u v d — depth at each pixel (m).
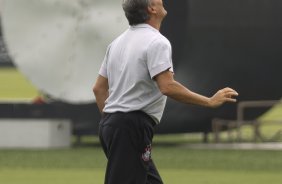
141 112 27.27
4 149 73.94
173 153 69.81
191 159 64.88
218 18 72.69
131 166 27.27
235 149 73.88
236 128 82.00
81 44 75.31
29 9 76.12
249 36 74.31
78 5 75.25
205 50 72.75
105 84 28.86
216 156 67.38
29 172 56.34
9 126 75.75
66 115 76.50
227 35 73.19
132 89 27.19
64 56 75.69
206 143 80.31
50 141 75.12
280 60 76.88
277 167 59.78
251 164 61.50
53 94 75.69
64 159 64.62
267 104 78.94
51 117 76.38
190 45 72.12
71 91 75.38
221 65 74.00
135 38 27.33
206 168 59.00
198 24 71.81
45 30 76.00
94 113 76.12
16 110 76.44
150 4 27.47
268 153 70.19
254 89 77.88
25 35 76.25
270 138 83.00
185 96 26.67
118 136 27.23
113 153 27.39
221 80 74.81
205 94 75.06
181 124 76.56
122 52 27.52
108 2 74.88
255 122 78.44
